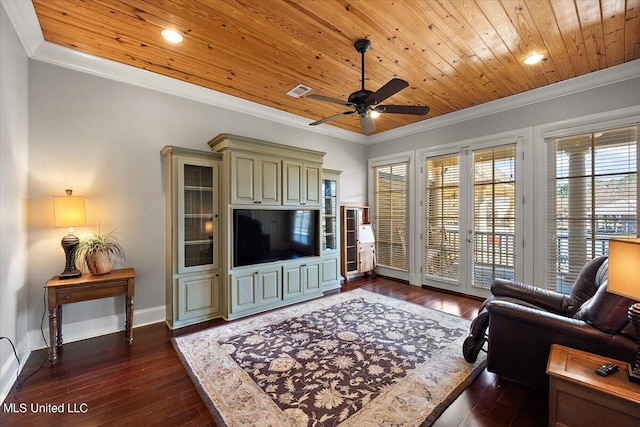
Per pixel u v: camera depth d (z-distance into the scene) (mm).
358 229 5250
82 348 2670
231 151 3383
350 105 2695
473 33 2484
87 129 2930
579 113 3355
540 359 1988
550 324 1924
